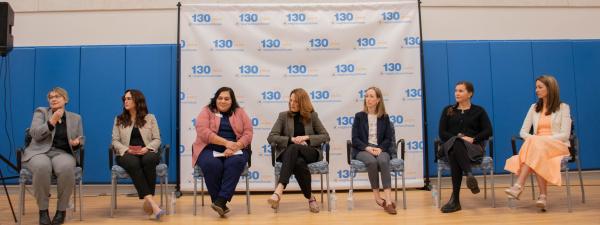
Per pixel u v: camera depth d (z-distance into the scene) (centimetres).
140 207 378
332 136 457
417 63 461
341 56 461
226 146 329
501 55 483
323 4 462
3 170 456
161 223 310
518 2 503
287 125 365
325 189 455
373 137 367
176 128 459
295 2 494
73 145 327
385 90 459
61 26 486
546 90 348
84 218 330
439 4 496
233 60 457
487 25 500
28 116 460
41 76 463
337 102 459
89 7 486
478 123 360
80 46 468
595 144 483
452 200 338
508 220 302
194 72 455
